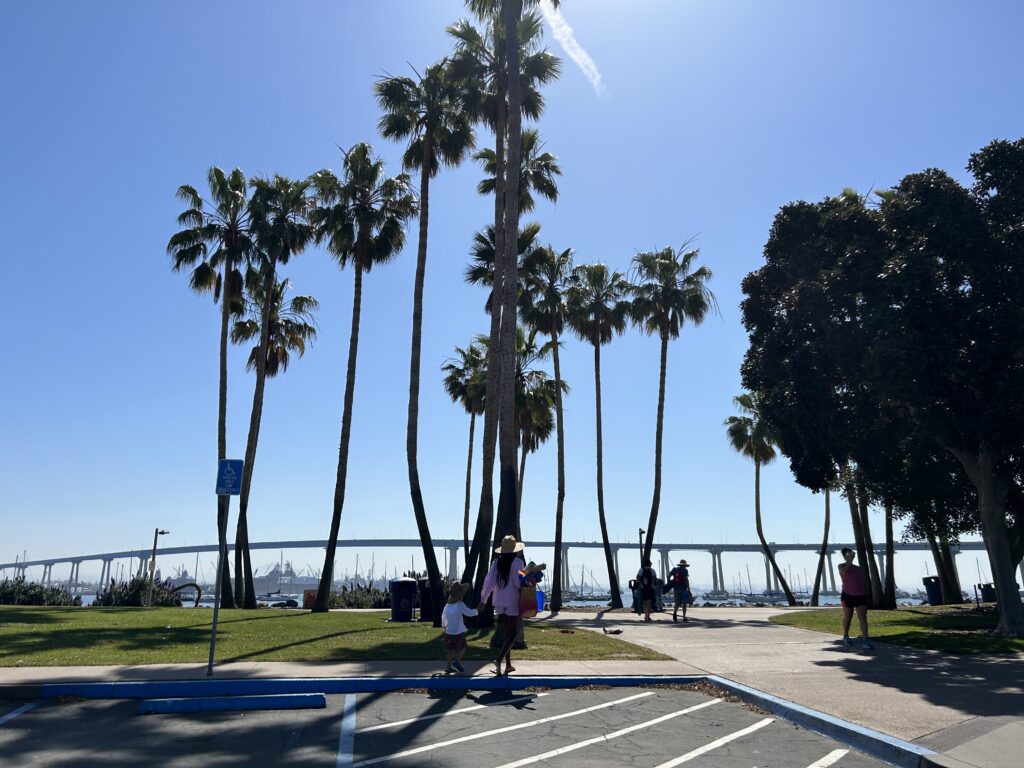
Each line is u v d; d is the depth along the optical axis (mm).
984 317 15320
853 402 18328
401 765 6402
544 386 43719
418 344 22266
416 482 21000
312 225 30406
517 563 10492
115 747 6812
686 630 18234
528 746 7051
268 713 8305
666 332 38500
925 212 16078
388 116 23719
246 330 36125
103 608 25094
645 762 6547
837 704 8461
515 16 18422
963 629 17719
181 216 32062
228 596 29281
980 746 6527
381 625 18734
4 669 10273
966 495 21875
